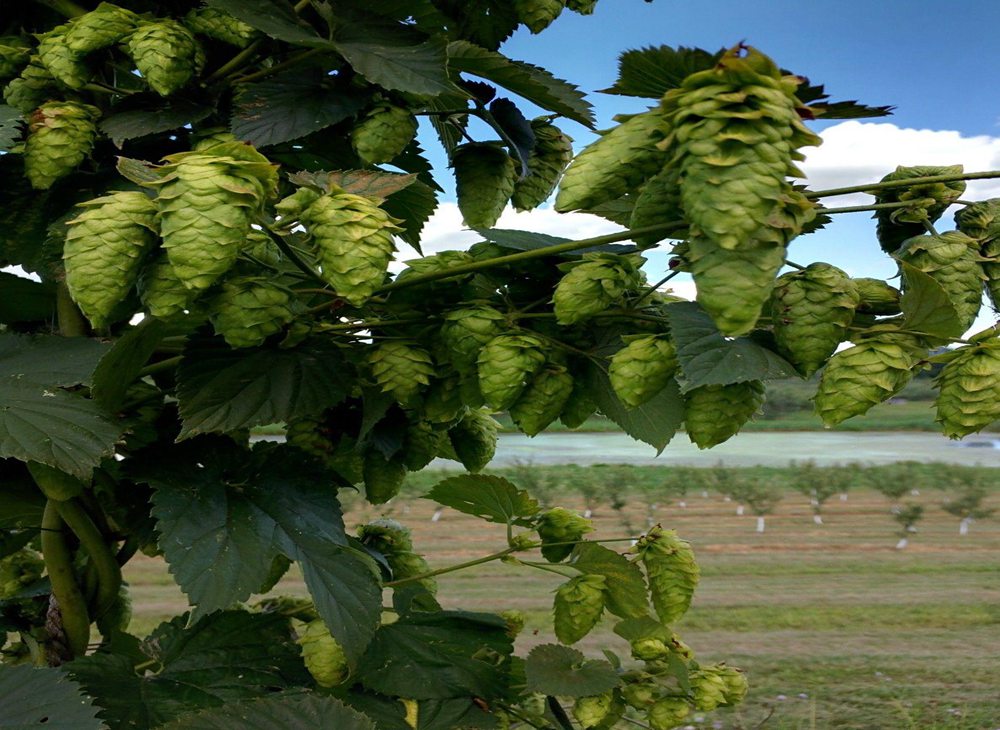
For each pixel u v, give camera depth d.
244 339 1.53
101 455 1.57
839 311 1.32
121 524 2.13
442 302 1.79
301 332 1.72
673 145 1.19
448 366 1.84
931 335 1.34
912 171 1.55
